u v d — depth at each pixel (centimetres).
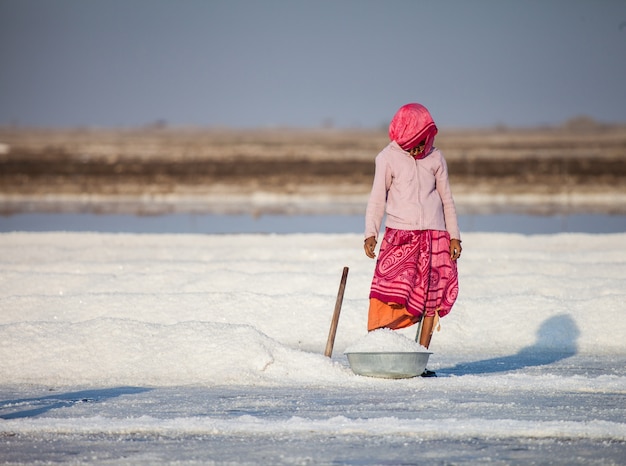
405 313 2630
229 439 1916
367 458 1772
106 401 2327
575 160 17900
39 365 2709
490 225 8956
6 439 1936
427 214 2608
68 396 2402
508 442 1878
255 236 6316
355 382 2530
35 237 6216
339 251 5206
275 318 3484
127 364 2702
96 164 17938
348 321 3459
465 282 4050
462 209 11312
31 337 2814
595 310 3447
